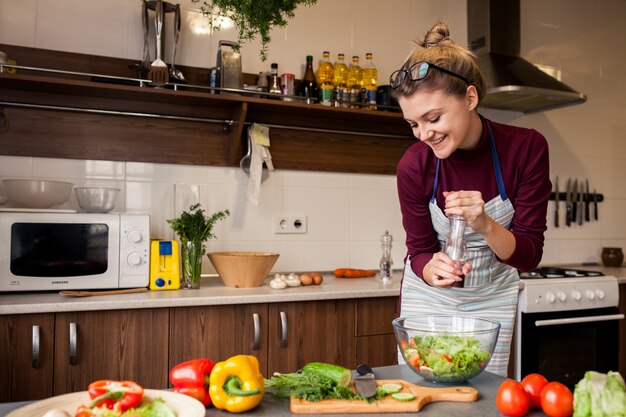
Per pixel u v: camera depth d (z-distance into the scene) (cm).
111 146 270
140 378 217
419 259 166
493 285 173
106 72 270
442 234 170
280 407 106
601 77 395
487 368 174
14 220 223
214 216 255
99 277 233
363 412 103
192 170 285
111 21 273
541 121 372
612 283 303
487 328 125
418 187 164
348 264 318
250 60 298
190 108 283
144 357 217
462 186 159
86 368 210
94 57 268
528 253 147
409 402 104
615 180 397
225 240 290
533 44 369
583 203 384
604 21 398
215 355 228
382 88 312
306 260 308
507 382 104
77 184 265
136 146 274
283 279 261
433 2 344
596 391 92
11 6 256
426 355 118
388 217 330
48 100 259
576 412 94
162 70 257
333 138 314
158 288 243
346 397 107
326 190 314
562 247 376
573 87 384
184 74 283
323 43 315
